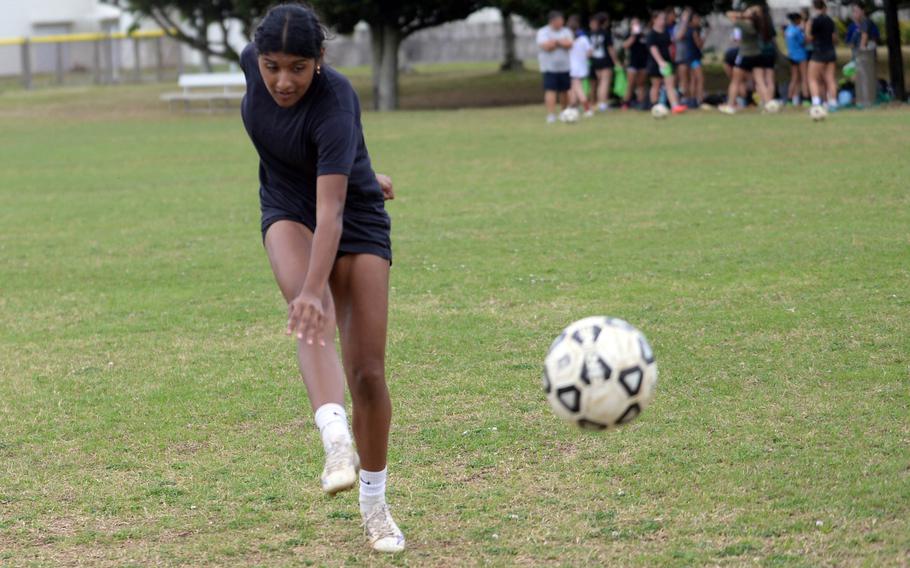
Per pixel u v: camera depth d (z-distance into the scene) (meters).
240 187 26.72
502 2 50.94
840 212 19.12
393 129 40.94
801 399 9.90
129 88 75.38
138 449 9.27
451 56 98.31
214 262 17.69
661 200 21.52
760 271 15.11
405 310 13.89
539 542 7.19
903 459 8.35
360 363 7.04
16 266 17.84
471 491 8.13
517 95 60.25
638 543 7.11
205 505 8.02
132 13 64.38
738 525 7.32
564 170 26.78
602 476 8.30
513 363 11.46
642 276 15.19
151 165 32.31
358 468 6.51
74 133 45.28
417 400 10.33
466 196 23.34
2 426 9.91
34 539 7.47
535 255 16.97
